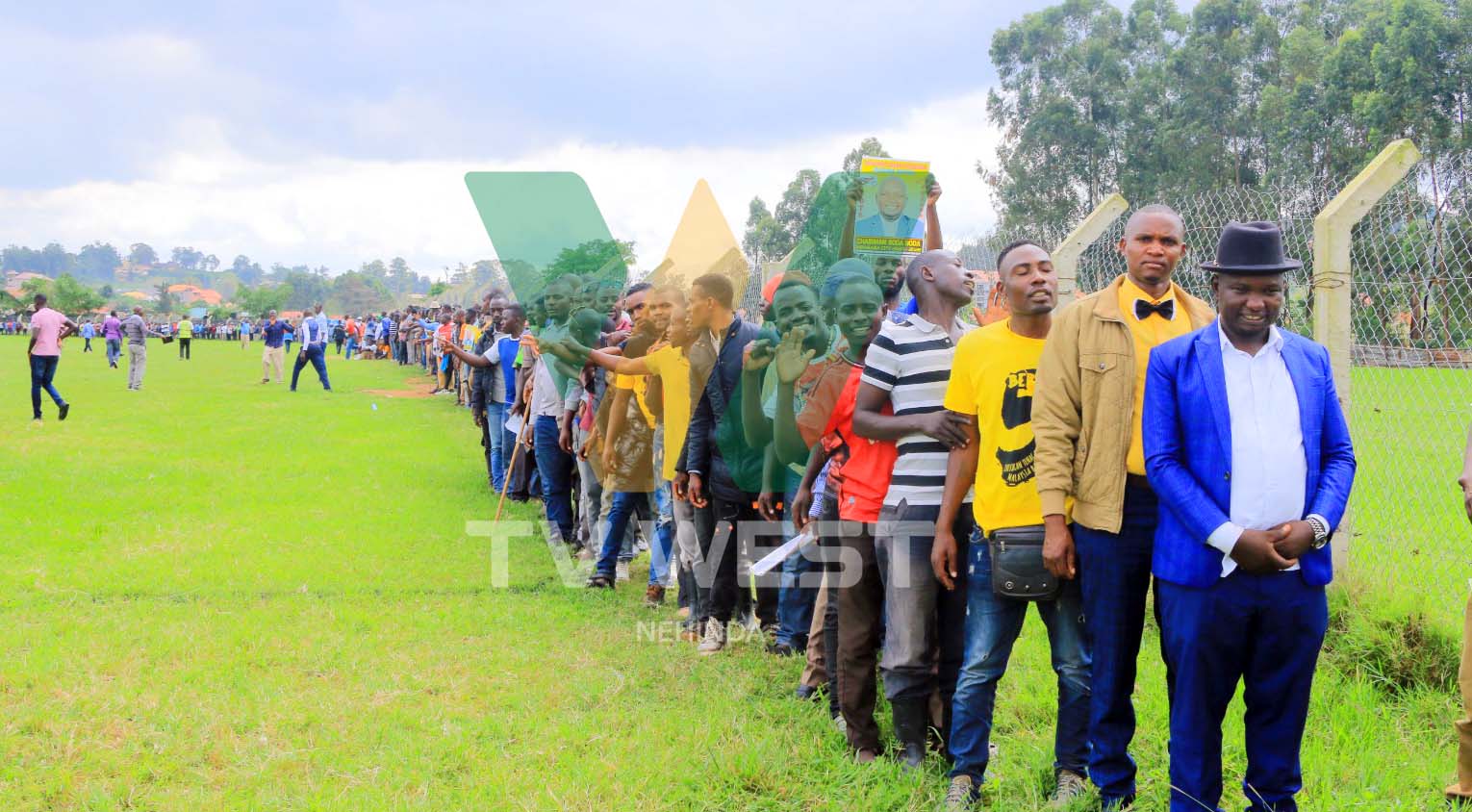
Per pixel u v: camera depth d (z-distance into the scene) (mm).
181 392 22938
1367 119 30281
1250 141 38250
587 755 4246
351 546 8133
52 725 4406
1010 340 3719
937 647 4203
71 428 15438
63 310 111000
